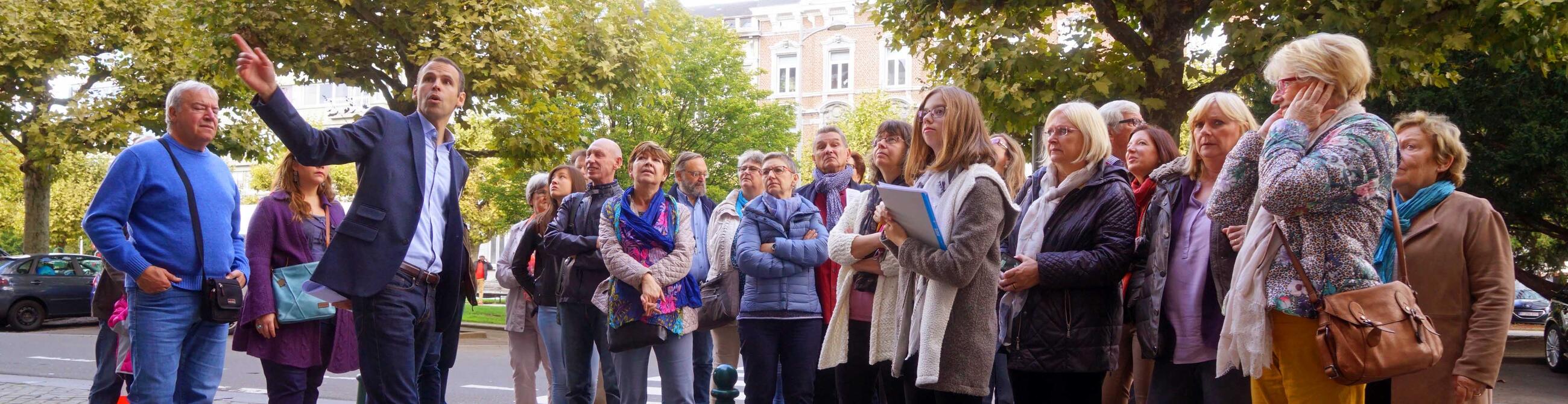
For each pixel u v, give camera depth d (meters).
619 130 24.28
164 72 20.12
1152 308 3.76
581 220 5.64
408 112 15.15
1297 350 3.00
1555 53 11.48
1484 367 3.60
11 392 8.30
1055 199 3.82
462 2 14.83
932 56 12.54
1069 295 3.60
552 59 15.89
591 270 5.52
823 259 5.12
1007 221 3.59
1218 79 11.27
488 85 14.73
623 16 17.41
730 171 26.16
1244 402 3.61
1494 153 14.68
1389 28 10.40
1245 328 3.02
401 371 3.88
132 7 20.75
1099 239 3.63
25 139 20.92
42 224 22.86
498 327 19.11
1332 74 2.91
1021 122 11.38
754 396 5.10
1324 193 2.80
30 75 19.52
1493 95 14.52
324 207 5.39
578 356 5.53
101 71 21.38
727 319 5.74
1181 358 3.73
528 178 24.86
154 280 4.48
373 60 14.87
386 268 3.77
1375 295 2.84
